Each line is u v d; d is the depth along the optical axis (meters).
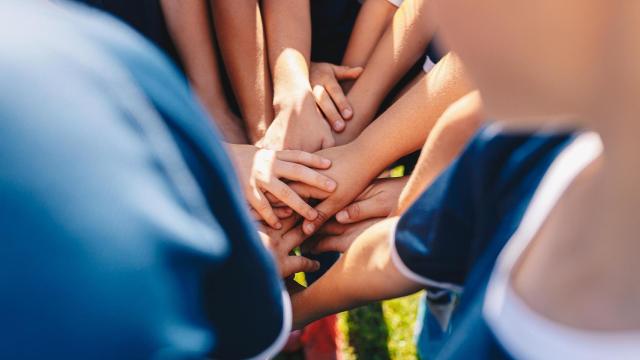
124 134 0.65
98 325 0.65
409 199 1.41
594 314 0.62
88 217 0.63
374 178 1.79
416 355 2.31
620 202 0.58
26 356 0.65
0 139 0.60
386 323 2.38
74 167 0.62
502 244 0.78
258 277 0.83
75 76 0.63
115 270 0.65
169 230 0.68
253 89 1.90
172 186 0.69
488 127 0.85
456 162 0.94
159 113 0.69
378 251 1.23
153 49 0.72
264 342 0.89
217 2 1.87
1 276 0.62
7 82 0.60
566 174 0.70
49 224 0.62
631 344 0.61
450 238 1.01
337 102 1.90
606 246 0.61
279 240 1.76
